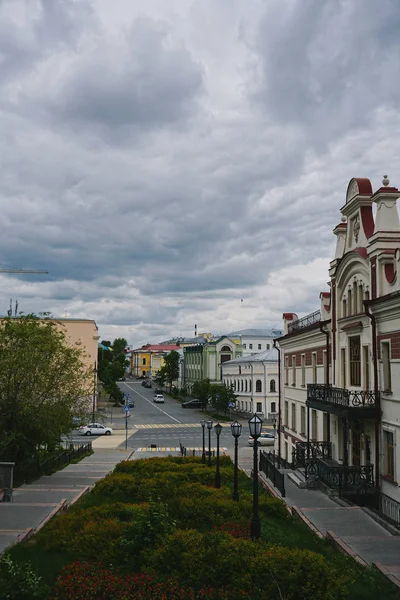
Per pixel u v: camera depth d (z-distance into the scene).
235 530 14.26
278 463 30.00
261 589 10.20
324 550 13.81
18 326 28.94
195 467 29.27
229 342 105.50
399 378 19.89
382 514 18.11
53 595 10.23
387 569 12.08
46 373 29.00
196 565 10.95
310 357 33.03
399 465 19.80
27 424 28.59
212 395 77.81
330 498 21.88
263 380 74.69
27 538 14.06
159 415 80.06
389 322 20.80
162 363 154.38
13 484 25.81
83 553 12.28
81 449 44.69
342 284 26.31
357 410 21.42
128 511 15.59
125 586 10.21
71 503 19.33
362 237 23.92
